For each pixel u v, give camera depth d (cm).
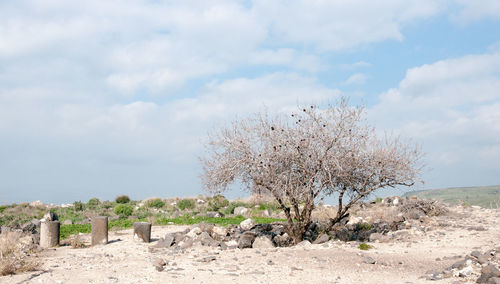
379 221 1845
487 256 945
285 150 1295
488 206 2294
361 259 1049
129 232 1923
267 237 1412
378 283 820
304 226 1395
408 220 1817
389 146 1373
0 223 2408
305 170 1308
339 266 984
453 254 1098
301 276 887
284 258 1093
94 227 1541
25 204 3269
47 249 1411
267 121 1331
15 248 1239
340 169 1267
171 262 1084
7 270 941
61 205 3494
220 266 1016
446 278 830
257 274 914
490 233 1419
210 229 1609
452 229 1563
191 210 3103
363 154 1344
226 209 2964
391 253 1145
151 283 838
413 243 1338
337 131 1308
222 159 1323
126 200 3775
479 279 773
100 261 1154
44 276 909
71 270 992
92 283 843
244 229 1791
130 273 944
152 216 2691
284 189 1286
